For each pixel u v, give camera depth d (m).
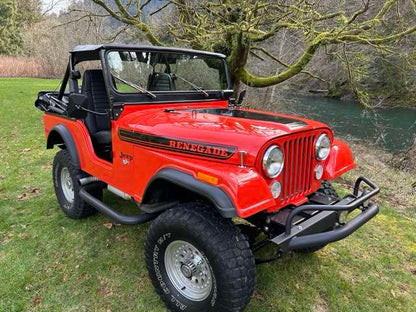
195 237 2.12
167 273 2.43
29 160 5.66
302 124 2.44
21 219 3.71
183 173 2.21
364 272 3.01
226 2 5.89
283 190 2.33
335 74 10.19
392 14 6.99
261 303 2.56
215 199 1.95
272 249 3.19
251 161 2.09
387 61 7.69
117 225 3.55
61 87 3.65
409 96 11.22
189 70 3.31
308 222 2.23
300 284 2.79
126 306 2.52
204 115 2.75
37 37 24.50
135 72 2.93
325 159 2.66
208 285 2.22
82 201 3.45
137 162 2.63
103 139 3.29
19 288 2.68
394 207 4.59
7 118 8.66
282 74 6.64
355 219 2.33
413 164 7.92
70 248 3.19
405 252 3.35
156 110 2.93
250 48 6.82
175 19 7.53
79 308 2.50
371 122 12.59
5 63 21.09
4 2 30.28
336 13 5.47
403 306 2.63
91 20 7.09
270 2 5.60
